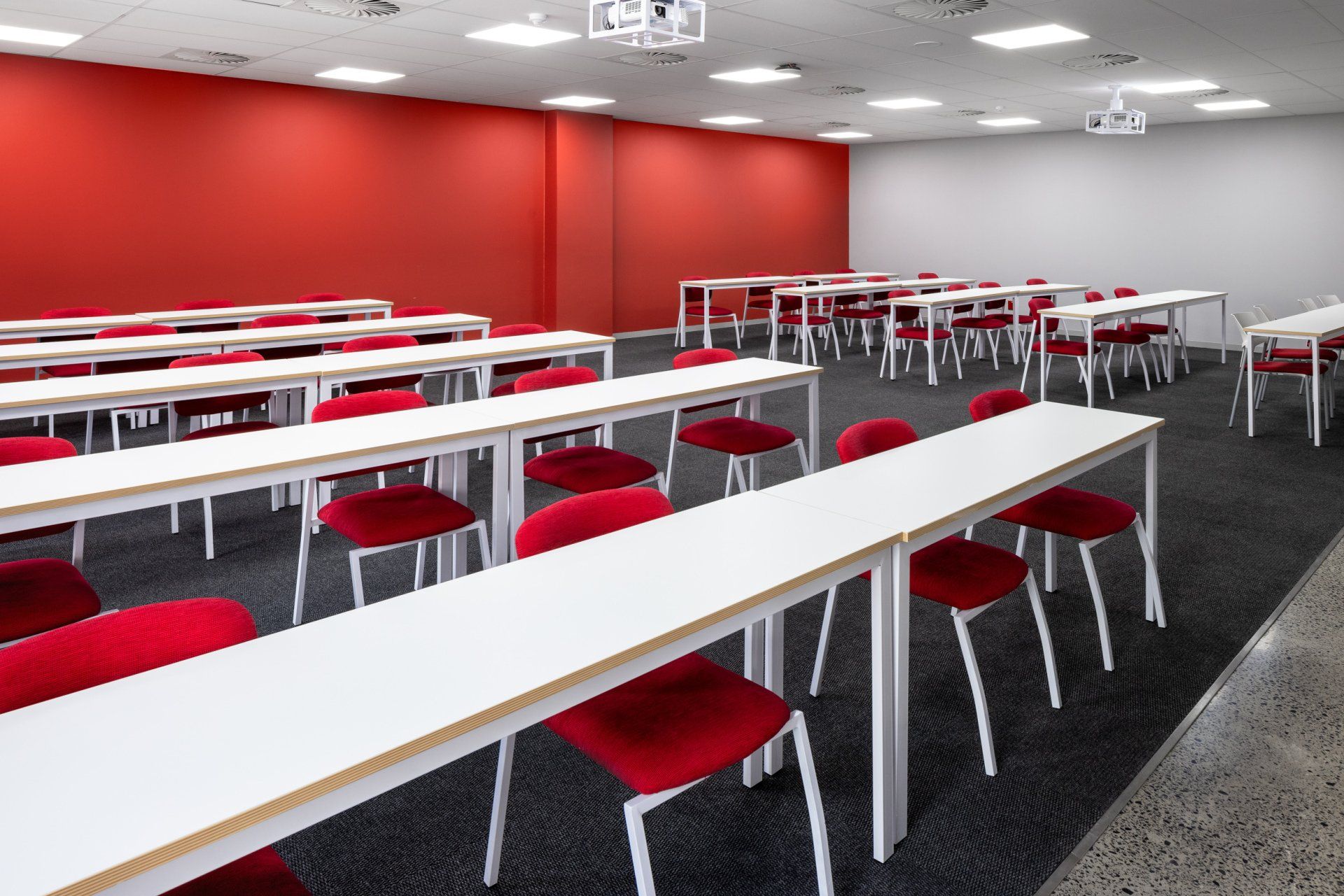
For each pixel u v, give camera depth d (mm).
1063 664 3051
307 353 6051
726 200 13086
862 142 14664
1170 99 9578
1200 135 11547
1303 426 6715
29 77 7332
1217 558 4012
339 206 9242
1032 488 2543
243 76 8281
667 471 5121
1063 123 11938
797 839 2164
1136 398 7941
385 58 7520
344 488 5090
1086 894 1982
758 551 1933
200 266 8422
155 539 4309
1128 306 8156
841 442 2812
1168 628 3312
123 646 1498
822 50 7246
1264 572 3838
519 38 6832
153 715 1282
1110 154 12359
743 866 2070
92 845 1004
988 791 2354
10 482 2391
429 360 4457
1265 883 2012
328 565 3951
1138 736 2607
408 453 2883
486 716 1292
